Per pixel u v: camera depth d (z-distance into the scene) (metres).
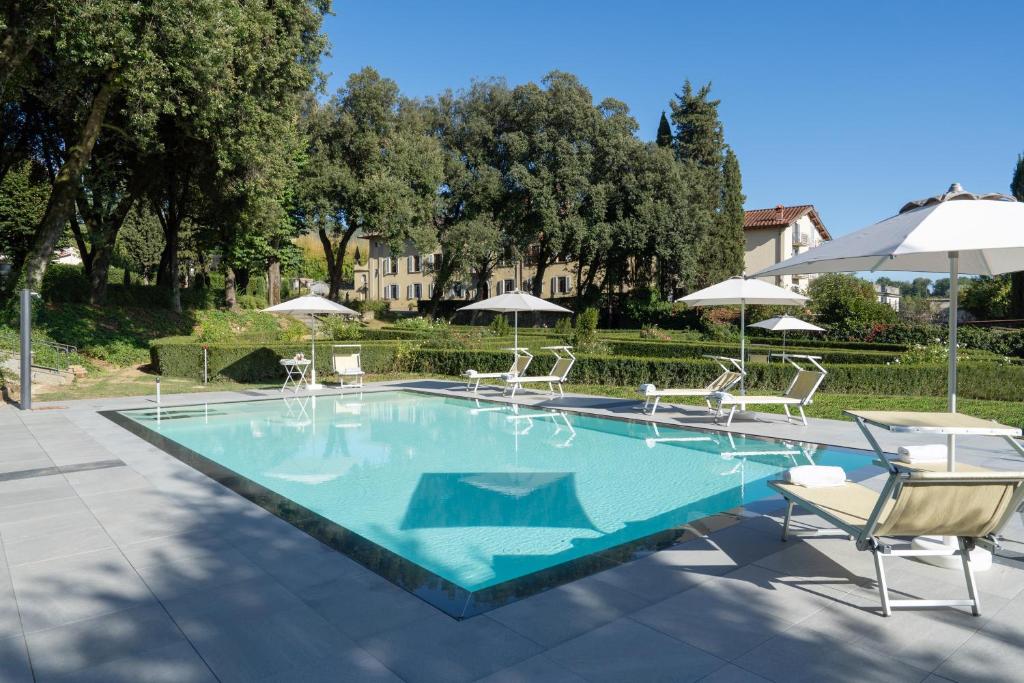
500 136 34.22
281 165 20.73
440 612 3.08
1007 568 3.65
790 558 3.84
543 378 12.77
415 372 18.03
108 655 2.66
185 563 3.75
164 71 12.93
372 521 5.07
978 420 3.50
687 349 19.22
